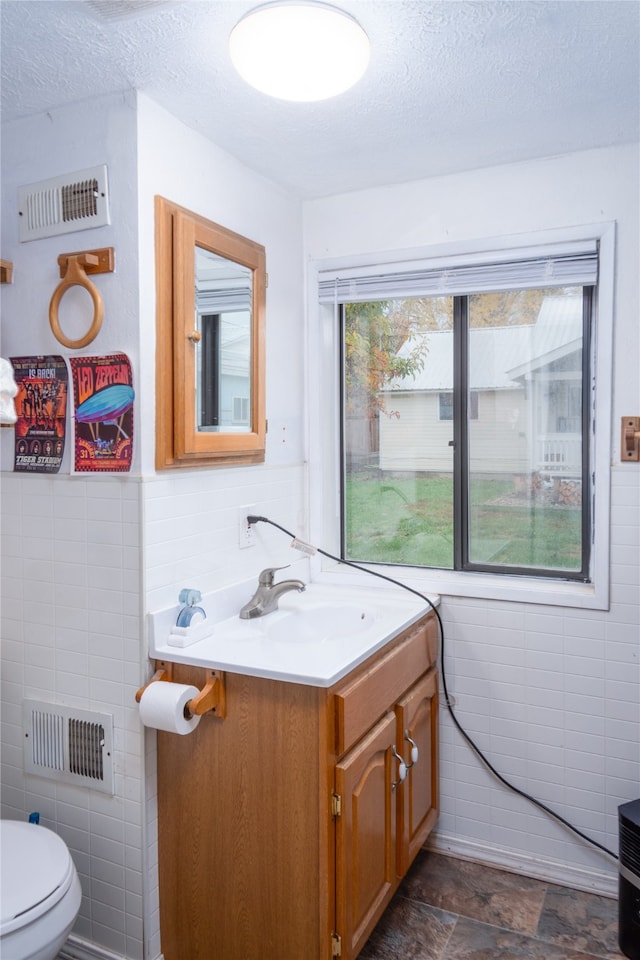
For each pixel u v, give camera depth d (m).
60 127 1.80
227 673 1.67
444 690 2.33
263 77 1.47
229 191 2.06
